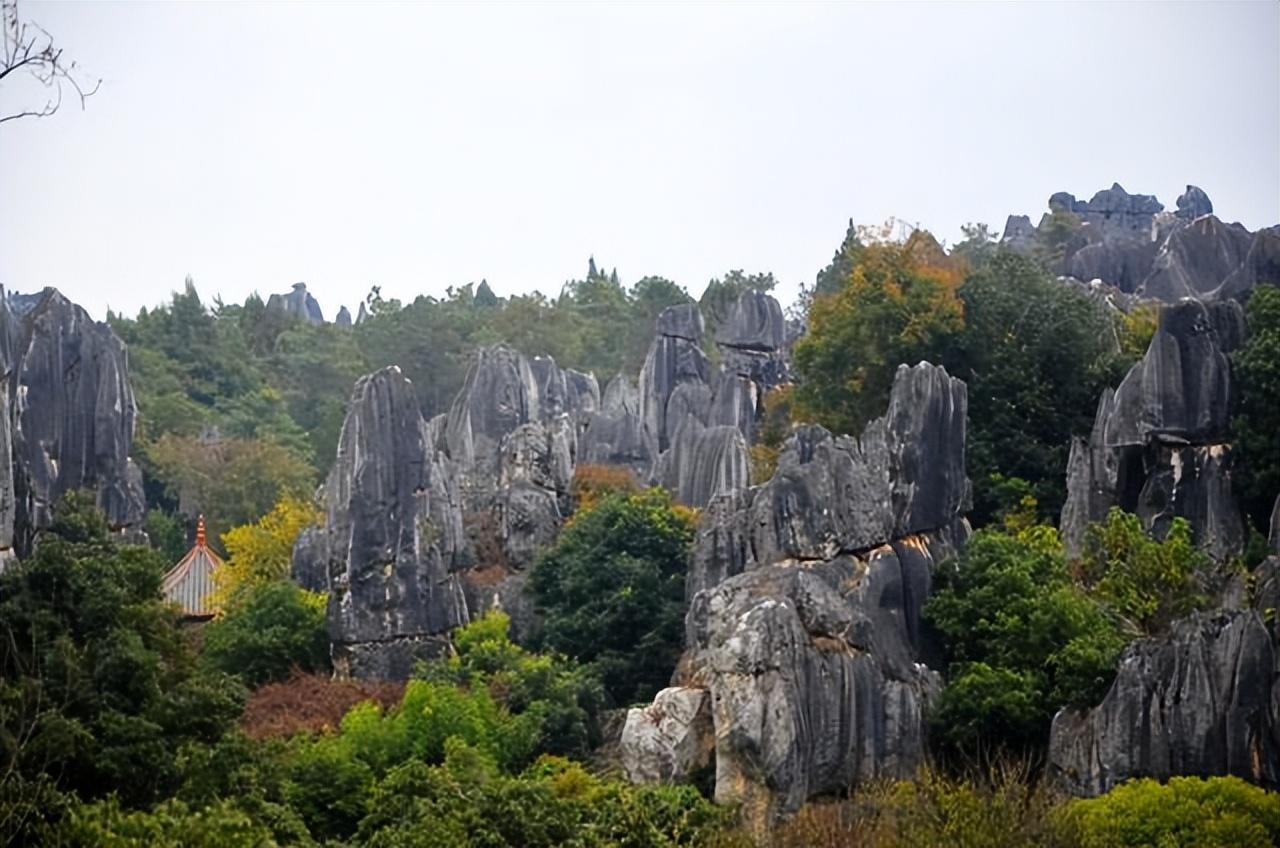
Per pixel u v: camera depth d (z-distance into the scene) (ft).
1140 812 180.45
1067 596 221.05
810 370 305.94
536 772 215.10
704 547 250.57
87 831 143.54
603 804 185.78
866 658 213.46
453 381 507.71
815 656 209.56
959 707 212.64
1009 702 209.46
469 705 224.53
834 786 207.82
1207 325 252.01
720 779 205.46
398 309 540.93
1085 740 201.77
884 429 237.45
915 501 234.99
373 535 257.34
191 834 144.97
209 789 164.35
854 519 226.38
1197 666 197.16
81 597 177.17
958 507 240.73
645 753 212.84
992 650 220.64
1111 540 236.02
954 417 241.14
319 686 247.29
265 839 151.12
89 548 189.37
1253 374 249.34
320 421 490.08
